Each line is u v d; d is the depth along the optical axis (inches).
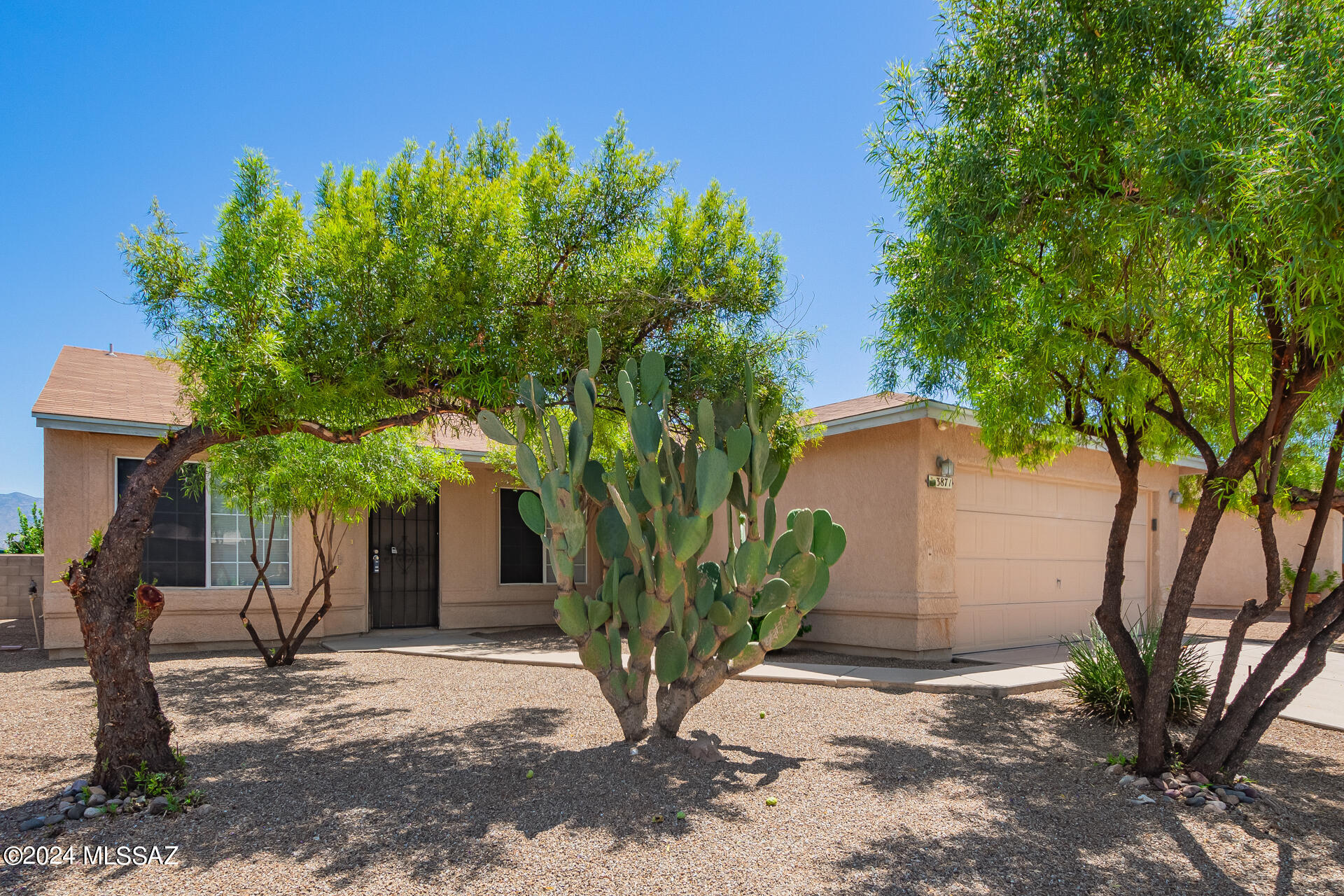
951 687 300.8
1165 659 194.2
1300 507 224.4
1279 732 252.1
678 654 213.5
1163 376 207.6
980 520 412.8
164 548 403.2
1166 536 515.8
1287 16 163.6
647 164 249.9
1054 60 190.9
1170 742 209.8
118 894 132.8
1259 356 202.2
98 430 369.1
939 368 222.5
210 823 163.6
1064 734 239.8
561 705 275.0
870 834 159.2
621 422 291.1
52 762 208.4
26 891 134.1
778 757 212.4
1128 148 168.9
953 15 204.5
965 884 137.8
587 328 231.3
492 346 222.1
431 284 212.4
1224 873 143.9
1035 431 263.6
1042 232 194.7
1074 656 279.0
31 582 442.0
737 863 145.0
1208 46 180.9
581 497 230.8
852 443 412.8
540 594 537.3
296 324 206.5
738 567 205.9
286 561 442.0
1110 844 155.7
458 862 144.6
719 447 229.0
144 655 185.0
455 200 223.8
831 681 315.6
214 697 290.4
